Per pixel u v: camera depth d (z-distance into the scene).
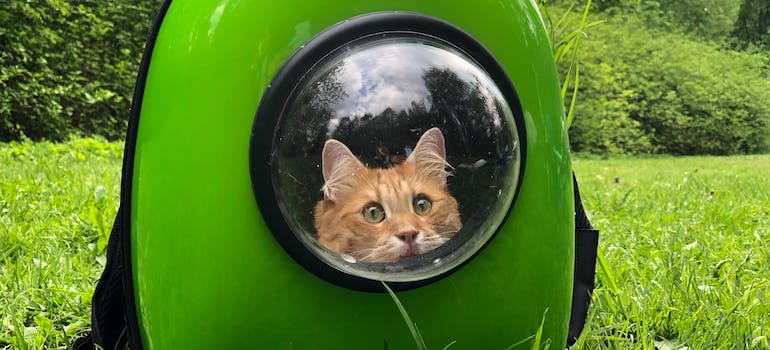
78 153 2.64
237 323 0.44
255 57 0.44
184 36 0.46
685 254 0.93
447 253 0.45
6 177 1.81
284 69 0.43
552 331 0.51
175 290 0.45
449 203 0.45
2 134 3.13
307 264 0.43
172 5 0.49
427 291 0.46
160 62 0.47
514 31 0.48
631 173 3.45
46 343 0.68
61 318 0.74
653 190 2.07
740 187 2.20
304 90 0.43
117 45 3.50
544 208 0.49
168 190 0.45
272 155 0.43
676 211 1.52
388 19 0.44
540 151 0.49
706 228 1.24
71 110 3.29
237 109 0.44
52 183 1.68
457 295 0.47
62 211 1.28
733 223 1.31
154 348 0.48
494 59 0.46
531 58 0.49
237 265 0.44
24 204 1.33
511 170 0.46
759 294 0.76
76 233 1.07
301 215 0.43
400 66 0.44
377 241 0.44
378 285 0.44
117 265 0.54
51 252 0.96
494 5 0.48
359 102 0.43
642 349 0.63
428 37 0.45
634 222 1.30
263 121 0.43
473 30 0.47
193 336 0.45
